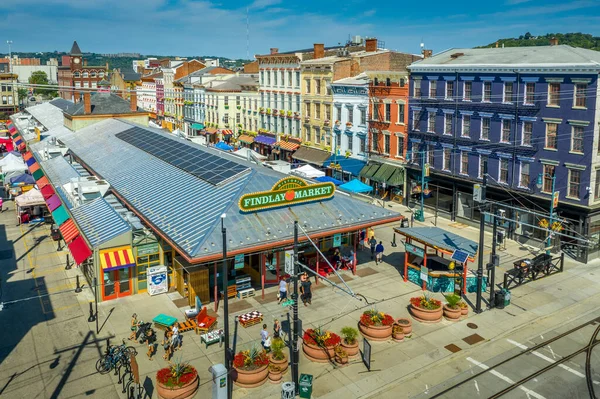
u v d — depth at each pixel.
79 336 27.16
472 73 45.44
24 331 27.72
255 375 22.56
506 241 43.28
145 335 26.03
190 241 28.97
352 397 21.95
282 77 74.75
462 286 32.66
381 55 66.00
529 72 40.41
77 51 162.50
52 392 22.20
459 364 24.61
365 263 38.44
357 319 29.06
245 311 30.20
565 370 23.92
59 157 59.41
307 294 31.08
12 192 58.06
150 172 43.78
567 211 38.78
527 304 31.38
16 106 138.25
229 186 34.84
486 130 45.16
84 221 36.00
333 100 63.31
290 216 32.78
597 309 30.69
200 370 23.94
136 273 32.59
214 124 94.56
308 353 25.14
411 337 27.19
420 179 52.56
